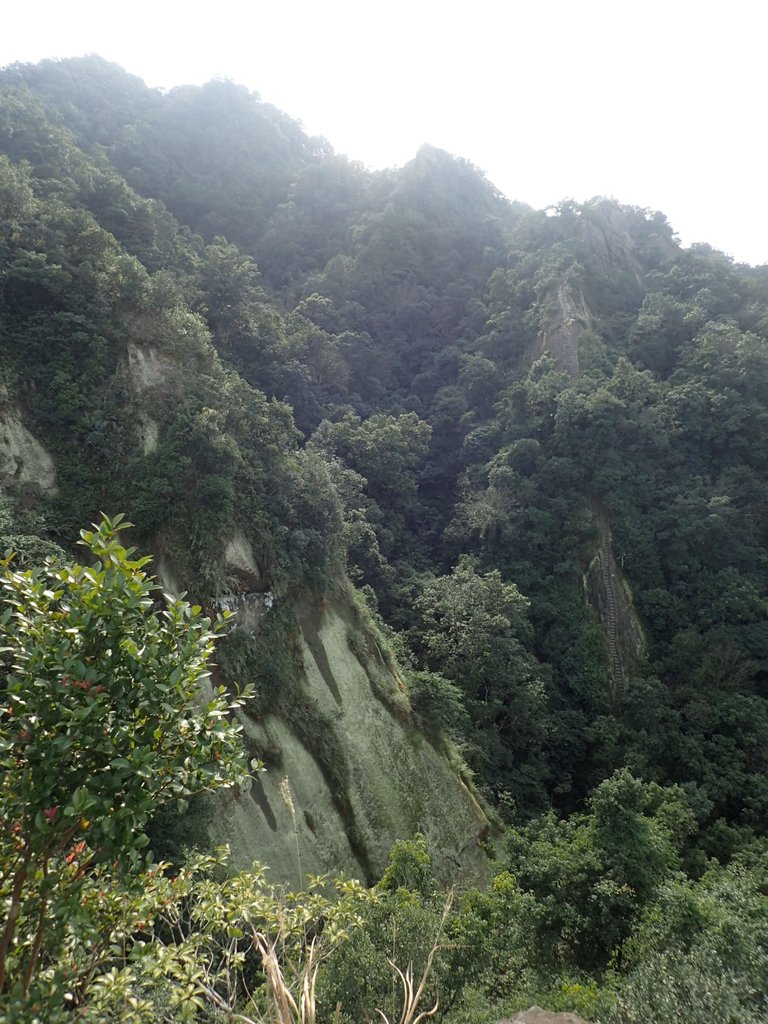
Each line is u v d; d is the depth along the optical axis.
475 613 28.05
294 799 19.27
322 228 61.09
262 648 20.88
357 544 31.50
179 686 5.61
